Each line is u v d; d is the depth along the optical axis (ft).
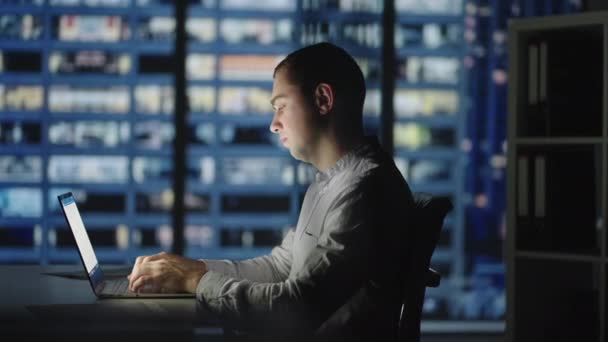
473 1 16.52
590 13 8.87
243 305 5.10
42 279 6.58
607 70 8.83
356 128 5.71
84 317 4.93
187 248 14.64
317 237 5.66
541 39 9.22
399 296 5.43
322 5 15.30
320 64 5.60
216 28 16.34
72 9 16.21
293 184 15.79
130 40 16.31
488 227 16.60
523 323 9.39
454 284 16.44
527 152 9.27
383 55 14.71
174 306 5.34
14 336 4.75
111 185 16.51
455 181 16.75
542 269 9.53
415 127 16.76
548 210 9.16
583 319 9.15
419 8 16.53
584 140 8.91
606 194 8.81
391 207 5.34
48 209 16.39
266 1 16.37
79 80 16.30
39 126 16.30
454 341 14.14
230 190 16.78
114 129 16.42
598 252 9.08
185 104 14.49
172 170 14.55
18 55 16.19
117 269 7.22
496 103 16.62
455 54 16.62
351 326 5.32
